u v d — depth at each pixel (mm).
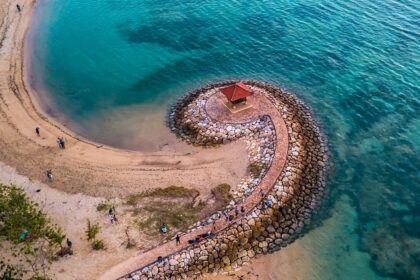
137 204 60406
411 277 53562
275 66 89250
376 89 81875
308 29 98250
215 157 68750
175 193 61375
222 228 56719
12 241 53500
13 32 103125
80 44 99125
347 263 55125
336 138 72812
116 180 64500
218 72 88625
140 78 88375
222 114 75625
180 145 72000
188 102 80500
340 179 65875
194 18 105375
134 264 52438
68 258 53062
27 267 52062
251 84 84125
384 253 56281
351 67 87250
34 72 90375
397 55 88812
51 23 106812
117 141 73562
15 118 77188
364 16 100438
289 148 68500
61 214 58812
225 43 96438
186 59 92688
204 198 61406
